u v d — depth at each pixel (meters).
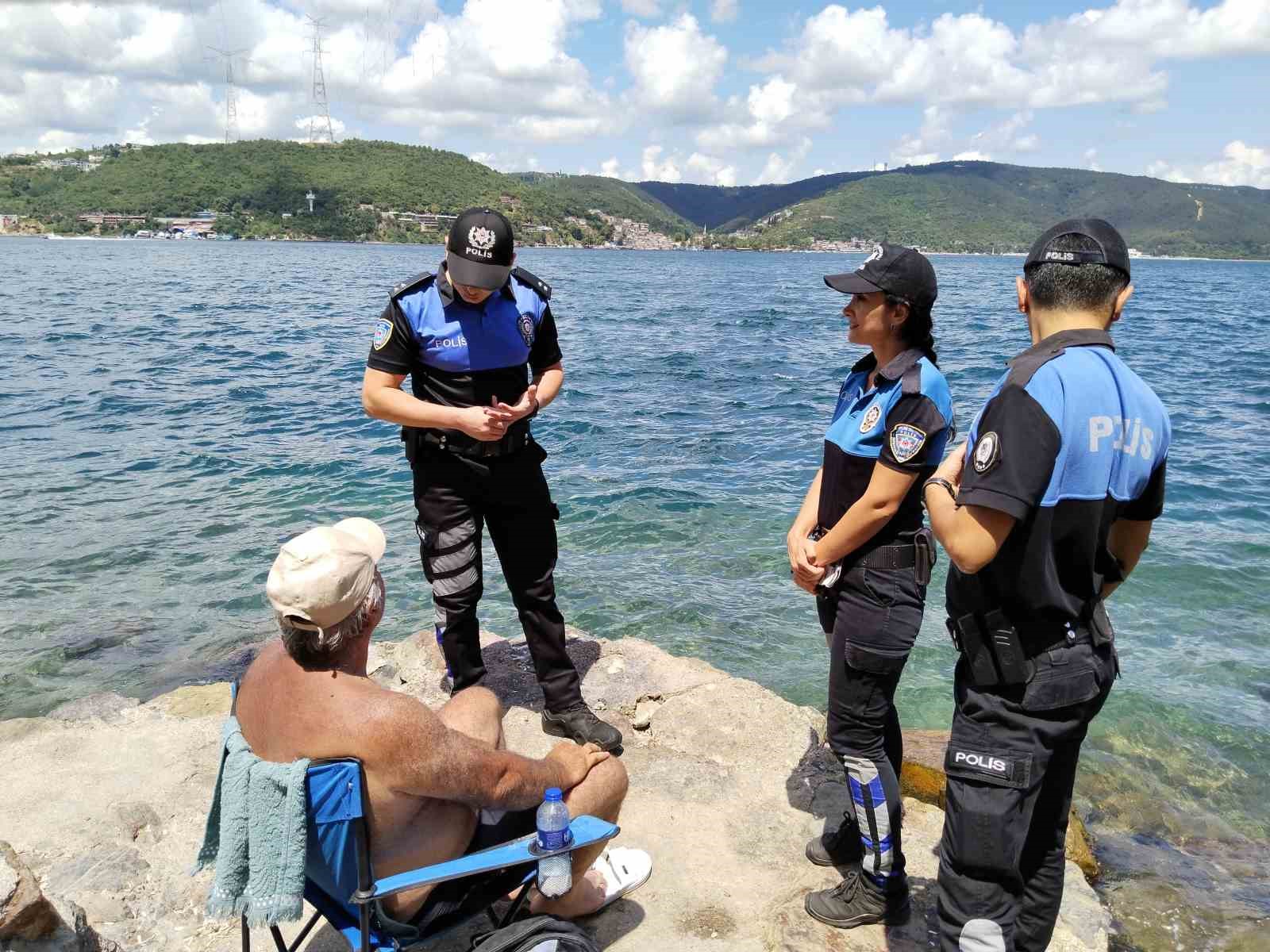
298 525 8.77
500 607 7.00
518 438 3.51
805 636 6.64
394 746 1.97
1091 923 3.07
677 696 4.23
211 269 65.25
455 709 2.59
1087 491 1.98
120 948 2.66
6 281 46.69
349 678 2.04
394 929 2.13
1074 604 2.07
